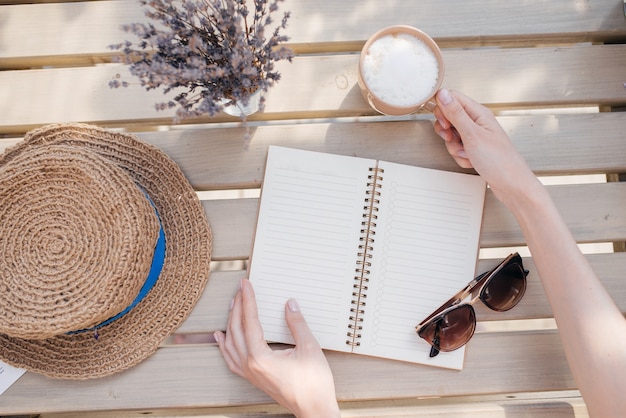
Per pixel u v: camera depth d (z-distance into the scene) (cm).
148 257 69
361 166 80
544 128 82
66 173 69
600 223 81
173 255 79
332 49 85
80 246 68
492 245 81
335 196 80
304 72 81
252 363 73
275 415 79
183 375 79
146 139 81
